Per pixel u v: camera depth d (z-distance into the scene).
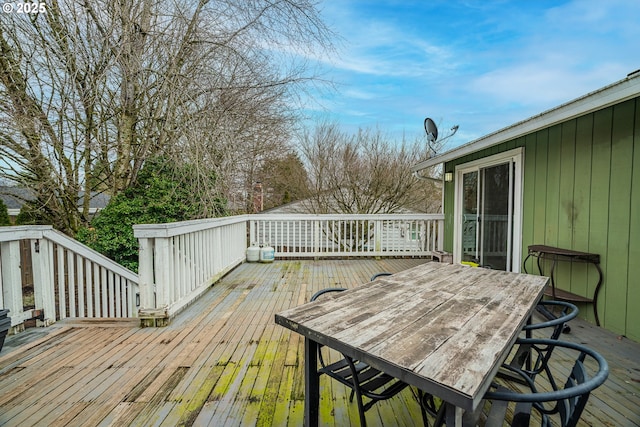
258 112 6.50
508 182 4.61
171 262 3.33
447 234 6.74
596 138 3.18
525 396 0.98
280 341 2.75
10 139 4.97
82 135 5.47
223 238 5.23
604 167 3.09
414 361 1.03
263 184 11.14
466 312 1.50
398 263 6.53
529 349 2.05
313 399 1.51
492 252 5.02
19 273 2.96
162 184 5.29
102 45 5.07
